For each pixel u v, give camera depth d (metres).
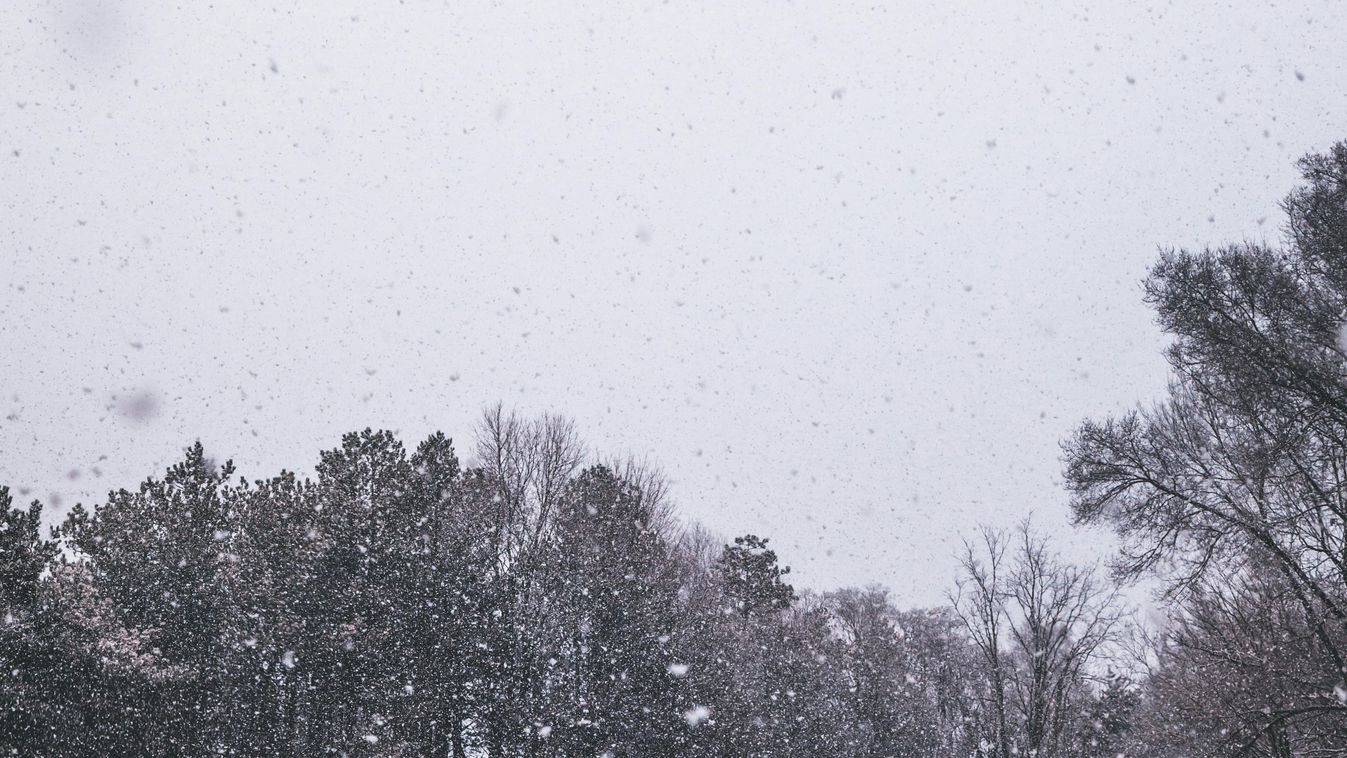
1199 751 18.39
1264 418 14.97
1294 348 13.88
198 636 21.75
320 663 20.34
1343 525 14.28
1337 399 13.53
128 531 22.44
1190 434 16.50
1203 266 15.31
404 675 21.03
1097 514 17.08
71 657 19.44
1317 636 14.94
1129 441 16.89
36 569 19.92
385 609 21.73
